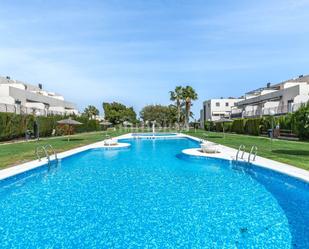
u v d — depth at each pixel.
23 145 22.22
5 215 6.74
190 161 15.23
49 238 5.42
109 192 8.69
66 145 22.28
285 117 28.61
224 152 16.16
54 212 6.90
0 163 12.15
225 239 5.26
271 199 7.84
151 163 14.65
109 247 5.00
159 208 7.10
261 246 4.95
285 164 11.09
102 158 16.84
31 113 35.31
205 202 7.58
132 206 7.28
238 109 57.72
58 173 11.91
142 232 5.63
